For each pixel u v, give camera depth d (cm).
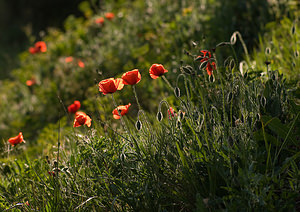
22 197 285
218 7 673
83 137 296
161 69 267
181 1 799
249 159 240
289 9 566
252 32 584
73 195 269
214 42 560
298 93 293
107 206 262
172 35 636
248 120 274
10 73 1027
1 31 1706
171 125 272
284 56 447
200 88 296
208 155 253
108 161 272
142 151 274
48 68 832
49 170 310
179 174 257
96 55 782
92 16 1085
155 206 245
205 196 240
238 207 215
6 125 707
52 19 1538
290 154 264
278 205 216
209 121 267
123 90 343
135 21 821
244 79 294
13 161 371
